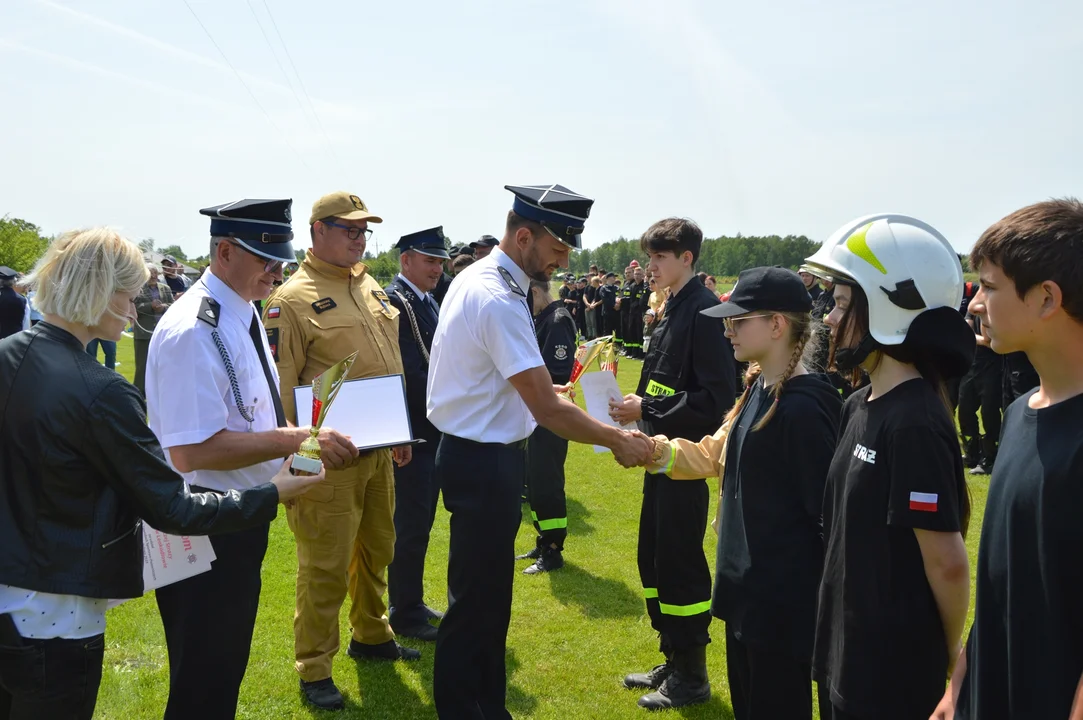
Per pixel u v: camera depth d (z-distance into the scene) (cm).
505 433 290
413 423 465
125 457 208
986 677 155
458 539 290
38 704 204
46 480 200
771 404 254
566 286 2530
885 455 190
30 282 214
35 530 200
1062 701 136
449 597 297
